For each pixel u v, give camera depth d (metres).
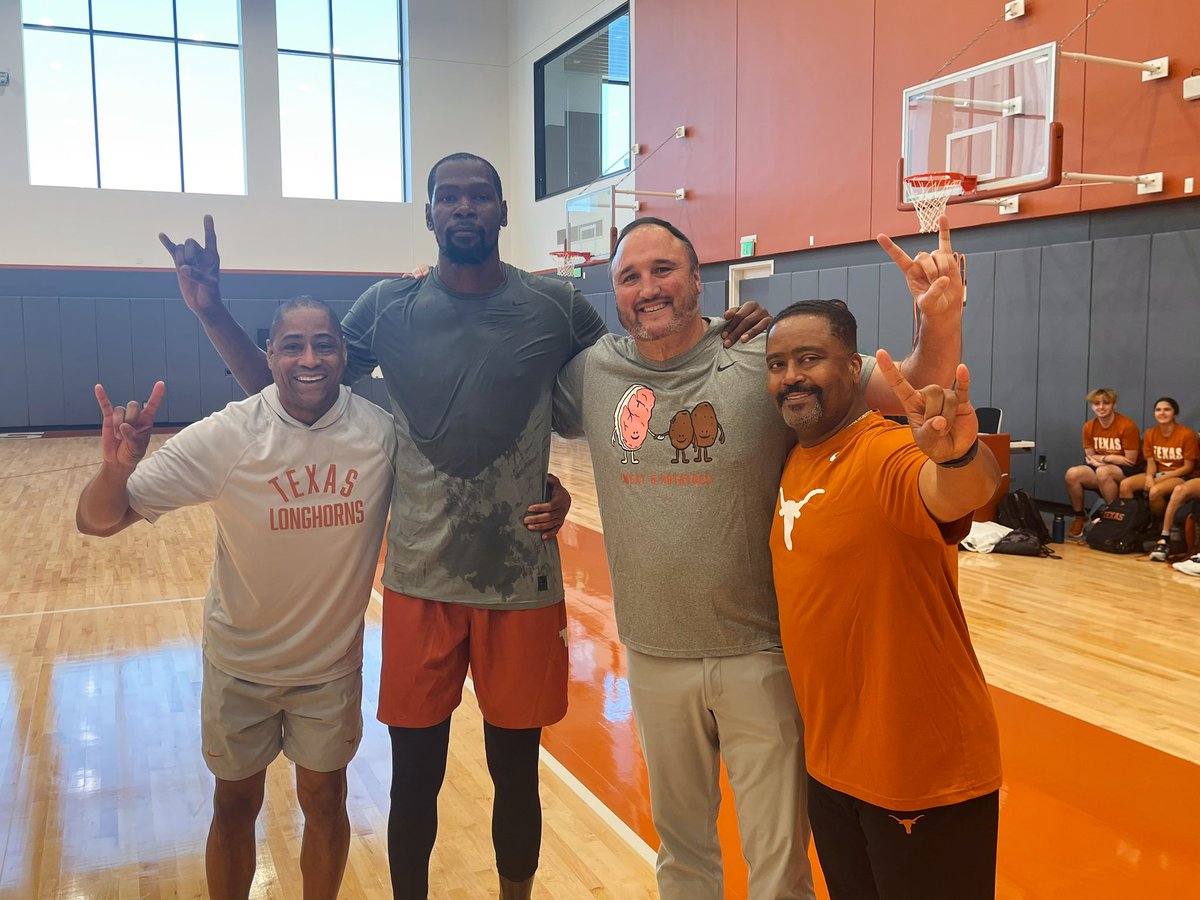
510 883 2.17
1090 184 7.21
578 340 2.17
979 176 7.05
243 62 15.52
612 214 12.30
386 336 2.11
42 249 14.86
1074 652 4.44
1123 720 3.62
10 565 6.63
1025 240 7.85
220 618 2.05
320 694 2.06
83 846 2.75
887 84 8.90
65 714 3.82
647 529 1.85
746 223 10.98
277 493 1.99
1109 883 2.48
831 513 1.59
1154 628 4.82
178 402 15.76
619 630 1.95
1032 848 2.67
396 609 2.08
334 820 2.12
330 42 16.16
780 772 1.80
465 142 16.97
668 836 1.97
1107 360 7.29
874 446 1.57
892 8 8.77
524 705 2.10
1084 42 7.14
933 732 1.53
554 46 15.36
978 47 7.98
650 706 1.91
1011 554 6.64
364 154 16.59
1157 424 6.88
